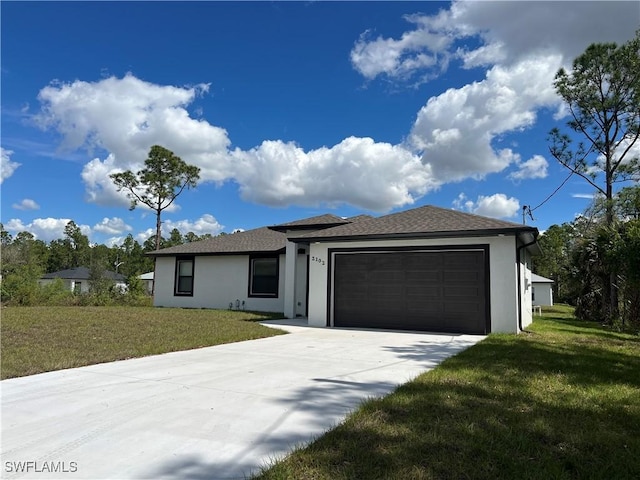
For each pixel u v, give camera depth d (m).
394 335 10.43
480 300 10.94
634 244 12.02
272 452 3.11
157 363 6.49
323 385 5.14
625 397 4.64
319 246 13.02
